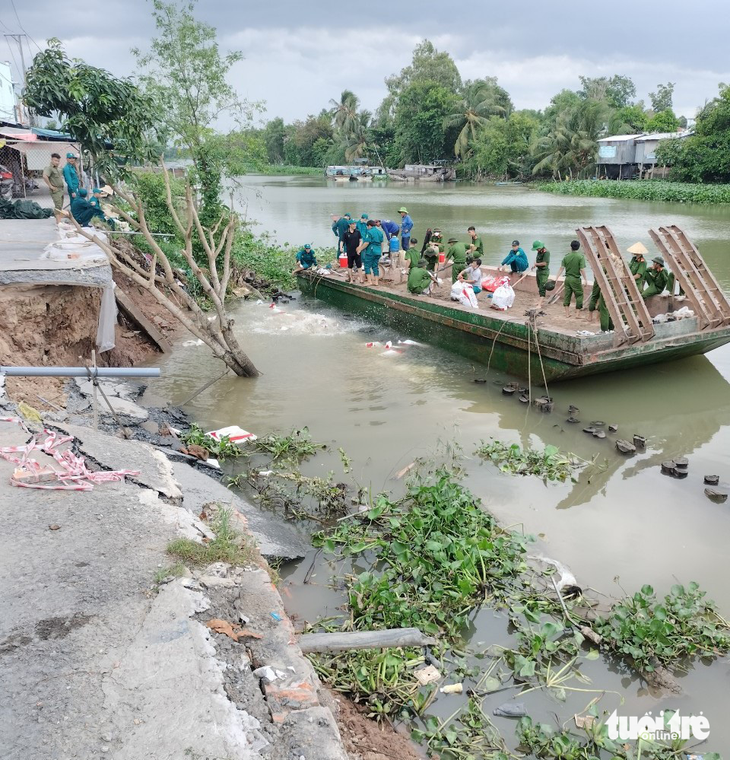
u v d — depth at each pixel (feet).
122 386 33.27
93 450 18.15
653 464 26.63
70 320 31.68
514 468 25.89
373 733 13.24
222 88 64.34
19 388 25.99
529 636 16.43
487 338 37.52
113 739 9.25
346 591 18.31
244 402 33.22
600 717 14.25
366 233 51.37
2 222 45.27
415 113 277.64
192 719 9.66
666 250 36.04
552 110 283.79
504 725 14.03
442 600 17.67
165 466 18.34
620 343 32.53
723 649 16.35
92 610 11.76
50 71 54.34
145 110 58.39
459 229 101.91
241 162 66.59
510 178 258.57
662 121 268.00
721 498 23.57
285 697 10.79
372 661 15.02
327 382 35.99
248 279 62.23
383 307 47.52
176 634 11.32
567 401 33.32
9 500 15.24
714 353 40.24
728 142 173.27
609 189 175.83
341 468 26.08
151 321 44.65
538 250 43.78
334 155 342.85
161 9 62.49
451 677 15.23
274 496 23.84
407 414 31.53
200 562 13.71
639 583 18.93
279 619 12.82
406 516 21.45
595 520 22.35
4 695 9.84
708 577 19.17
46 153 69.62
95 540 13.92
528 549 20.56
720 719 14.32
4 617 11.46
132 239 55.16
